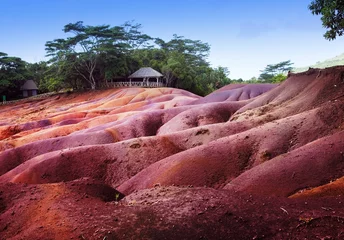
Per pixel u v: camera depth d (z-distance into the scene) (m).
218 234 5.54
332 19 18.31
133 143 20.22
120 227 5.78
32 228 6.23
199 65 102.19
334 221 5.79
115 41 69.06
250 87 45.28
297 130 16.80
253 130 17.72
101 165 19.12
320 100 20.81
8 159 24.28
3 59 78.12
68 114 42.72
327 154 12.01
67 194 8.15
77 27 66.62
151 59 81.38
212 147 16.66
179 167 15.49
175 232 5.59
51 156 20.02
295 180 11.32
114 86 70.19
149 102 47.75
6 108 66.69
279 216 6.08
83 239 5.44
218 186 14.13
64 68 68.00
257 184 11.91
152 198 7.58
